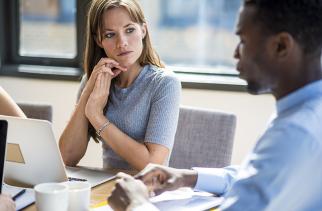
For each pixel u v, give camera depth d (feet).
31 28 13.15
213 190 5.76
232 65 12.26
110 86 7.70
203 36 12.30
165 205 5.45
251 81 4.17
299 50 3.92
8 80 12.75
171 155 8.16
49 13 12.95
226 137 7.84
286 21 3.85
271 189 3.82
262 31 3.96
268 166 3.84
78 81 12.23
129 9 7.29
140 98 7.48
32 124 5.54
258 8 3.96
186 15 12.31
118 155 7.52
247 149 11.42
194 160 8.02
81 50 12.50
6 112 7.57
